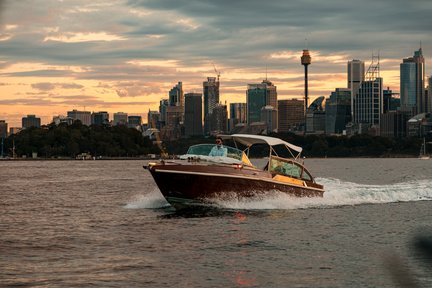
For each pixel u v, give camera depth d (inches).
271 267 802.8
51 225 1182.9
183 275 759.7
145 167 1323.8
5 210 1470.2
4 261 834.2
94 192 2134.6
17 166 6107.3
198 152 1419.8
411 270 774.5
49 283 717.3
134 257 860.0
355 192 1581.0
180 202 1344.7
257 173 1369.3
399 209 1422.2
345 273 771.4
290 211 1353.3
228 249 917.8
